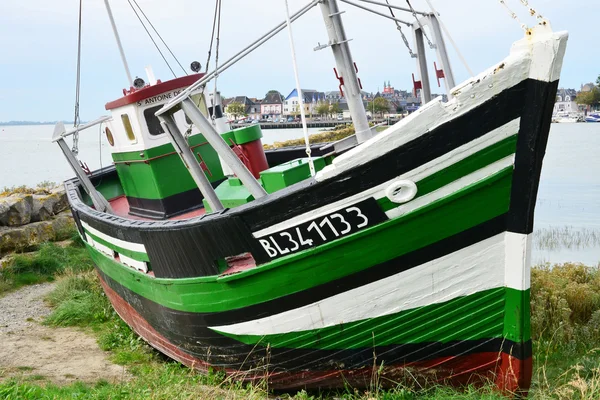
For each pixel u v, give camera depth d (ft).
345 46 18.45
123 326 29.40
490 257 14.97
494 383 16.02
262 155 22.08
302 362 17.46
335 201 14.88
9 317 31.91
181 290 19.02
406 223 14.78
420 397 16.15
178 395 17.30
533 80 13.28
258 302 17.01
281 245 15.93
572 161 102.17
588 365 17.79
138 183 28.14
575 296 23.57
